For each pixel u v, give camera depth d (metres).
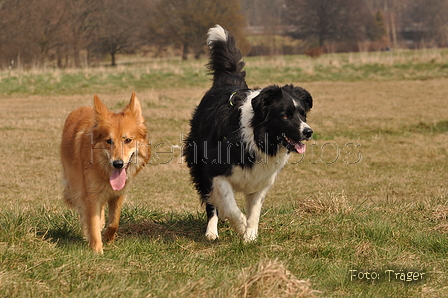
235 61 8.59
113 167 5.98
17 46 42.81
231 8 59.34
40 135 15.59
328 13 70.94
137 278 5.02
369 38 79.25
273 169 6.77
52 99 24.05
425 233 6.97
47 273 4.91
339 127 17.80
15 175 11.29
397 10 97.44
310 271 5.55
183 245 6.49
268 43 66.69
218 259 5.96
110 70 36.38
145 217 7.92
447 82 28.69
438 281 5.42
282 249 6.21
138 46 57.62
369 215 7.77
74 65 51.50
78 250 5.64
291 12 73.06
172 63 47.34
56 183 10.76
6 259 5.11
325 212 8.02
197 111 7.94
